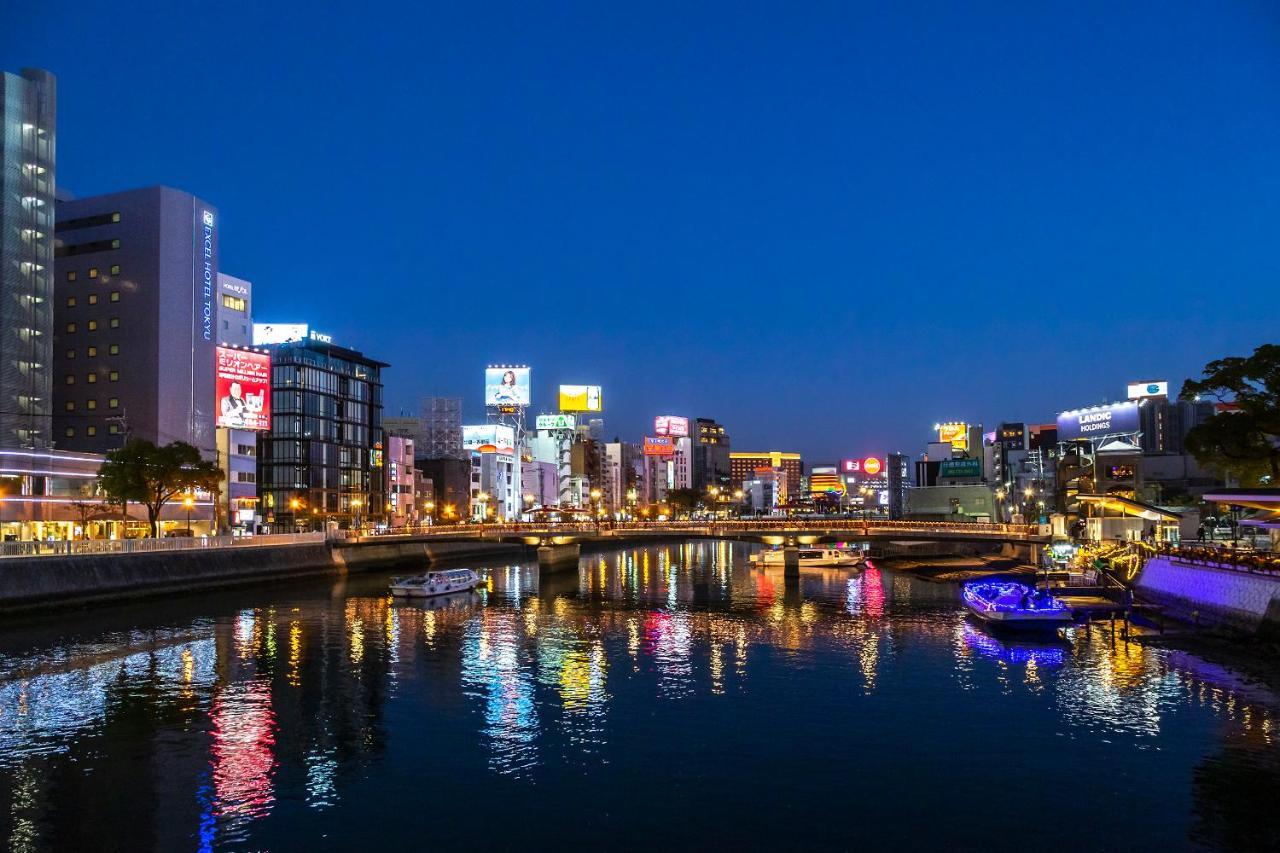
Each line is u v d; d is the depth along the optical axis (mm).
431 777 37531
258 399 160375
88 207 151250
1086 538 112062
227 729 44344
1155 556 82438
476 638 71000
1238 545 95000
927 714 46125
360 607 92188
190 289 151375
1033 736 42250
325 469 189625
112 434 146125
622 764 38906
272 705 48844
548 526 132500
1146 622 72812
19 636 71438
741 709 47438
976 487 187875
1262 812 33406
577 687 52781
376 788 36344
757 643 67312
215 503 149875
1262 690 50031
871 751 40375
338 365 197000
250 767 38844
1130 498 104312
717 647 65750
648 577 131125
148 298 147000
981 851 30516
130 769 38656
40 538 119938
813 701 48969
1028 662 58406
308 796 35500
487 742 42156
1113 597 84000
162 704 49125
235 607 92000
